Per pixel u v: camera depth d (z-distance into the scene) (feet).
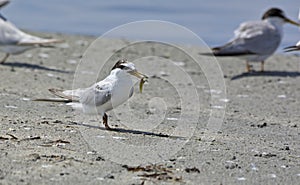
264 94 52.47
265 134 38.22
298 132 39.40
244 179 28.02
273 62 67.21
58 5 101.60
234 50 60.39
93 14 95.61
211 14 93.86
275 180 28.22
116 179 26.50
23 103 41.37
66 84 50.88
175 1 102.73
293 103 49.57
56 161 28.19
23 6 99.09
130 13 95.61
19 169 26.78
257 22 61.52
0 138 31.24
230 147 33.53
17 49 57.67
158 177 27.20
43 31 79.05
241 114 44.24
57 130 33.94
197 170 28.60
